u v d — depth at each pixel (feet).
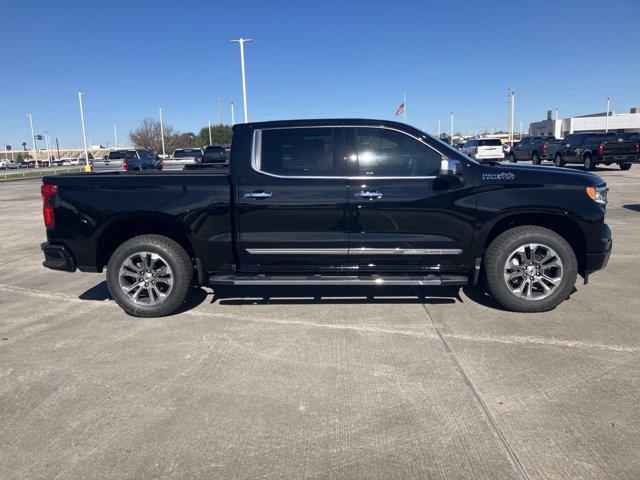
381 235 16.37
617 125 230.89
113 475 8.85
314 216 16.33
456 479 8.55
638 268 21.86
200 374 12.62
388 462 9.04
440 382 11.94
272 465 9.02
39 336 15.40
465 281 16.07
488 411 10.62
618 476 8.54
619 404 10.77
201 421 10.48
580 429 9.89
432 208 16.14
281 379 12.27
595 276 20.77
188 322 16.39
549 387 11.57
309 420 10.44
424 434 9.86
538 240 16.05
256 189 16.37
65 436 10.05
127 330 15.80
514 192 16.02
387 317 16.42
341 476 8.70
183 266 16.67
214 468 8.97
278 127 16.71
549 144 92.58
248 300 18.56
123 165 90.53
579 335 14.58
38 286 21.38
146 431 10.16
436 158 16.35
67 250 16.90
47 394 11.75
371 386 11.82
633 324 15.37
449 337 14.64
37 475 8.88
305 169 16.49
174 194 16.43
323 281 16.08
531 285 16.35
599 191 16.20
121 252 16.66
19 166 274.98
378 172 16.34
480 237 16.28
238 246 16.65
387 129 16.44
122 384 12.17
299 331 15.37
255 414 10.71
